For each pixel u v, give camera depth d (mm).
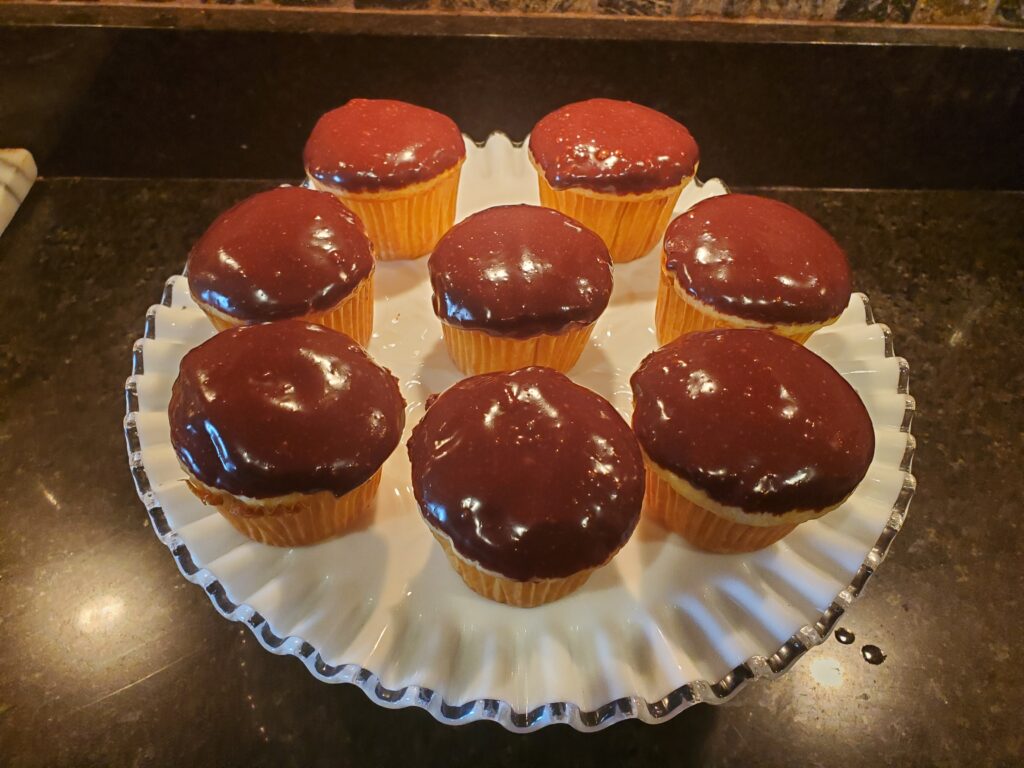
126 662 224
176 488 226
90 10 323
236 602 207
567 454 197
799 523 211
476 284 253
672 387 216
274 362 211
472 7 338
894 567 253
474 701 187
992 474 282
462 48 334
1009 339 332
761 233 265
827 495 202
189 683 220
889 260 365
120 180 380
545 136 307
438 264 264
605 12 340
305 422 203
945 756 213
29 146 364
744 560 221
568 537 188
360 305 267
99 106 348
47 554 248
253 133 364
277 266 248
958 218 387
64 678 220
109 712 214
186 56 331
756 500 199
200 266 253
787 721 218
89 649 226
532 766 208
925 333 333
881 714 220
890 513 227
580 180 292
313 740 210
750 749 212
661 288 282
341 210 272
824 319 257
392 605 210
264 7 333
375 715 215
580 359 285
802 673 227
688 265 261
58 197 370
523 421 203
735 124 368
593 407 212
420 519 230
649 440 212
